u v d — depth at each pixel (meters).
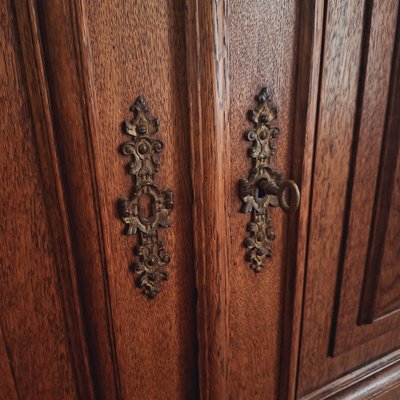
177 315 0.27
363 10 0.26
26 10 0.19
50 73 0.20
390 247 0.33
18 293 0.23
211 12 0.21
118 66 0.21
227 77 0.23
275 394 0.33
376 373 0.39
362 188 0.31
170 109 0.23
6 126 0.20
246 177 0.26
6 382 0.23
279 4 0.24
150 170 0.23
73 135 0.21
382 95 0.29
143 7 0.21
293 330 0.31
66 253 0.23
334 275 0.32
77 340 0.25
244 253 0.28
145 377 0.27
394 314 0.37
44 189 0.22
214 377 0.28
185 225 0.25
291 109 0.26
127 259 0.24
